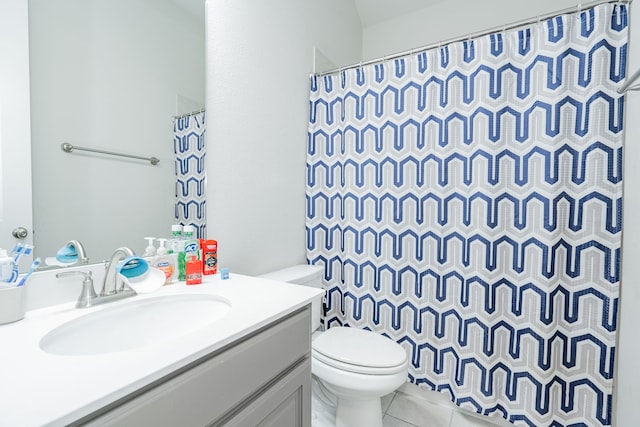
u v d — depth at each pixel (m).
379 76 1.58
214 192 1.22
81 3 0.84
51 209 0.80
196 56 1.14
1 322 0.67
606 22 1.11
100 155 0.90
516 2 1.92
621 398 1.09
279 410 0.79
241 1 1.31
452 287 1.42
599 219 1.15
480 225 1.34
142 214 1.01
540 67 1.22
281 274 1.48
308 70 1.76
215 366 0.61
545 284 1.22
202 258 1.12
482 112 1.33
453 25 2.12
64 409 0.41
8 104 0.72
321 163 1.75
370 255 1.63
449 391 1.44
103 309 0.78
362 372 1.15
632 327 1.02
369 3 2.29
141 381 0.48
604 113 1.12
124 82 0.95
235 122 1.30
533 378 1.25
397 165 1.54
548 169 1.21
